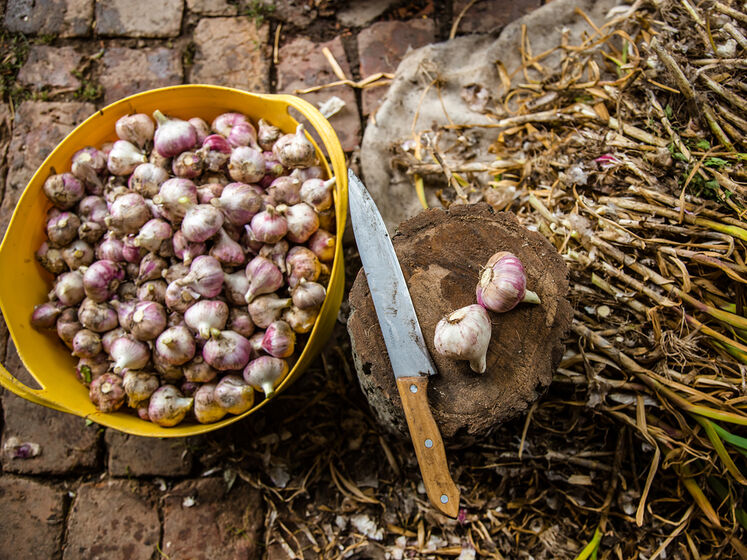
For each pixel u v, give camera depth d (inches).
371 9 32.4
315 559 26.7
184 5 32.1
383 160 29.9
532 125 28.5
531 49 30.6
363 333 21.8
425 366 20.9
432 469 20.3
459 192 27.8
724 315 23.0
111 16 31.8
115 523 27.1
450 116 30.1
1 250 23.1
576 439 25.9
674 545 25.1
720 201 24.0
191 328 23.2
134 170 24.6
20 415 28.0
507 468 26.1
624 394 24.4
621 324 24.6
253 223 23.4
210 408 23.6
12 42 31.4
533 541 26.2
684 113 25.7
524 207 27.0
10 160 30.3
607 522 25.4
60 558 26.6
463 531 26.7
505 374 21.0
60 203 24.4
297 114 31.3
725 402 22.8
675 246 24.6
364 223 22.3
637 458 25.6
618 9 29.8
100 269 23.6
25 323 24.0
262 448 27.9
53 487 27.5
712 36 25.7
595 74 27.7
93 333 24.0
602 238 24.8
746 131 24.6
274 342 23.0
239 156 24.1
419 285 21.9
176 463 27.8
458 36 31.9
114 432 28.2
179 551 26.8
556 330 21.1
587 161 26.1
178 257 24.0
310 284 23.5
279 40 32.1
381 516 27.1
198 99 25.8
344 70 31.9
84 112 30.9
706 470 23.7
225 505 27.4
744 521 23.8
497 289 20.3
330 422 28.2
